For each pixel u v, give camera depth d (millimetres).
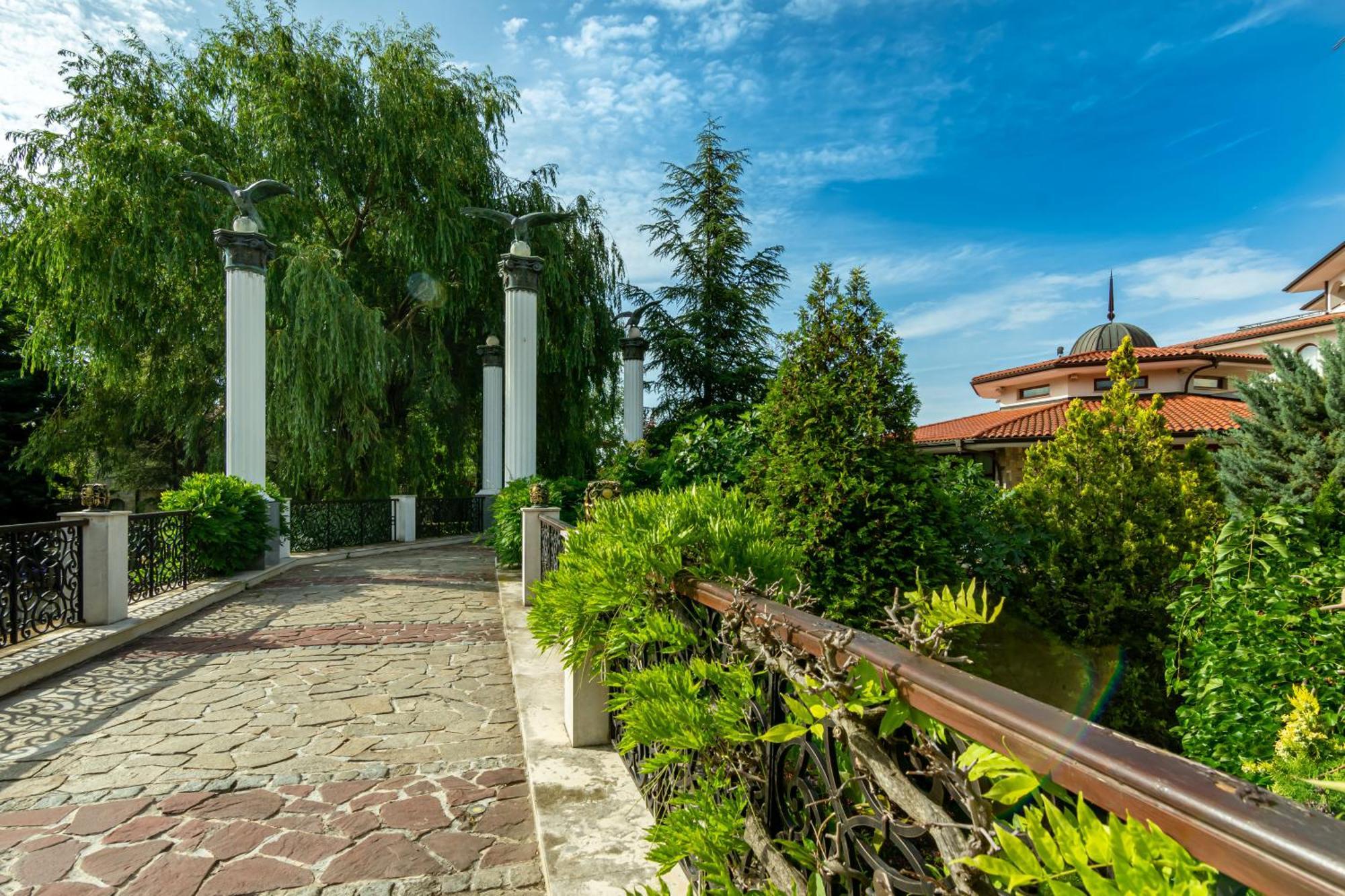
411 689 4617
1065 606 6316
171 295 12984
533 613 2887
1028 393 18219
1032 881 666
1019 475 14422
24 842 2646
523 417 11828
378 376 12797
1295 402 8055
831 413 3941
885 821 997
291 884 2373
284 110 12398
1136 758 604
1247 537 3535
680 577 2117
